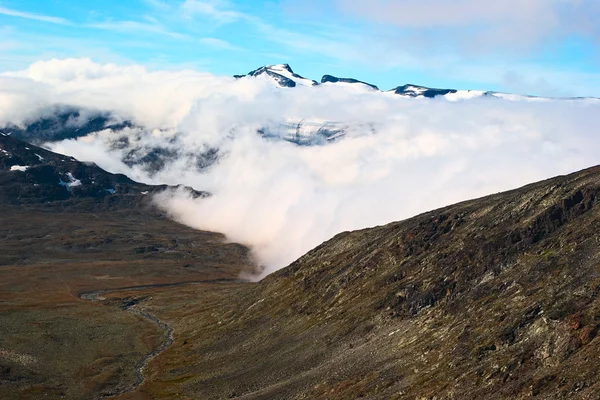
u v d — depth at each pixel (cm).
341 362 13825
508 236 14588
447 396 9888
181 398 15425
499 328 11044
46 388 17088
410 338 13250
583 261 11838
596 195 14075
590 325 9400
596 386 7906
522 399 8675
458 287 14212
